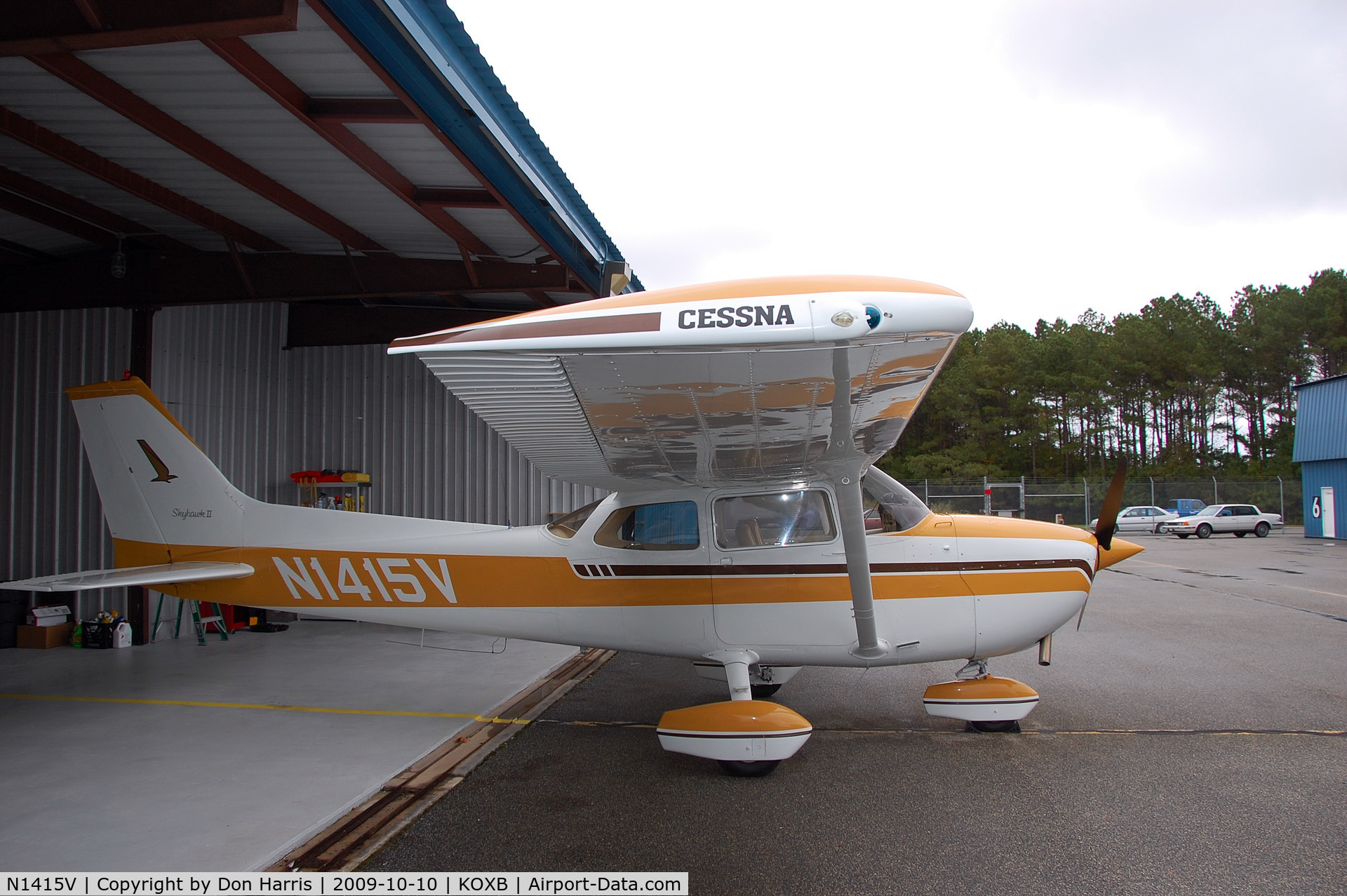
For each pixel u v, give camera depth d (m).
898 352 2.85
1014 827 3.10
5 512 7.23
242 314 8.33
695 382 3.04
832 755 4.05
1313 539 23.31
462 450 8.93
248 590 5.07
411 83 3.97
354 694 5.37
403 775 3.74
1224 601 9.91
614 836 3.05
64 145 4.62
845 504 3.91
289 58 3.88
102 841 2.97
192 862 2.79
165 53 3.70
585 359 2.83
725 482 4.42
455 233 6.10
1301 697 5.09
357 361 9.08
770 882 2.66
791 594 4.29
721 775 3.76
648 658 6.68
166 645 7.19
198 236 6.59
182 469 5.18
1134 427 48.06
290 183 5.34
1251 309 51.59
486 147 4.77
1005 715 4.26
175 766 3.85
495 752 4.14
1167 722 4.55
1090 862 2.78
